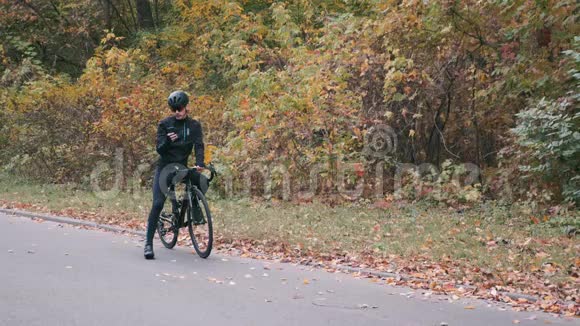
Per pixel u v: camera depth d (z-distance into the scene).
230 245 11.20
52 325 6.52
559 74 14.73
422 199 15.90
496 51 16.42
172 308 7.23
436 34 16.56
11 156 20.92
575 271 9.15
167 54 28.06
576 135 12.62
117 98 18.59
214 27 26.25
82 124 19.19
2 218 14.02
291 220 13.41
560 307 7.51
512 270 9.21
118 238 11.84
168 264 9.60
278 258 10.31
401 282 8.70
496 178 15.55
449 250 10.48
